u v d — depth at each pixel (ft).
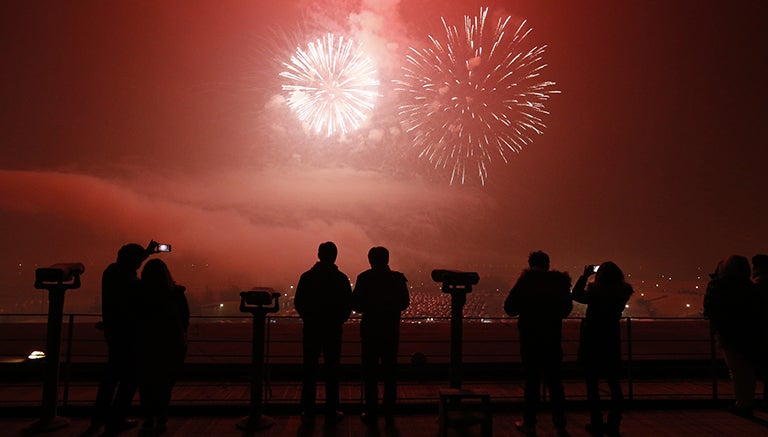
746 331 16.94
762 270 18.13
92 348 21.35
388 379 16.02
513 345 22.95
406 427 15.84
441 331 25.03
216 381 20.26
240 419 16.47
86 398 17.67
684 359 21.65
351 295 16.25
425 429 15.67
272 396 18.20
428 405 17.25
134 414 16.67
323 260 16.39
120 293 14.96
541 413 17.33
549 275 15.80
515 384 20.63
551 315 15.57
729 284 17.28
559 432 15.53
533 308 15.61
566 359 21.40
